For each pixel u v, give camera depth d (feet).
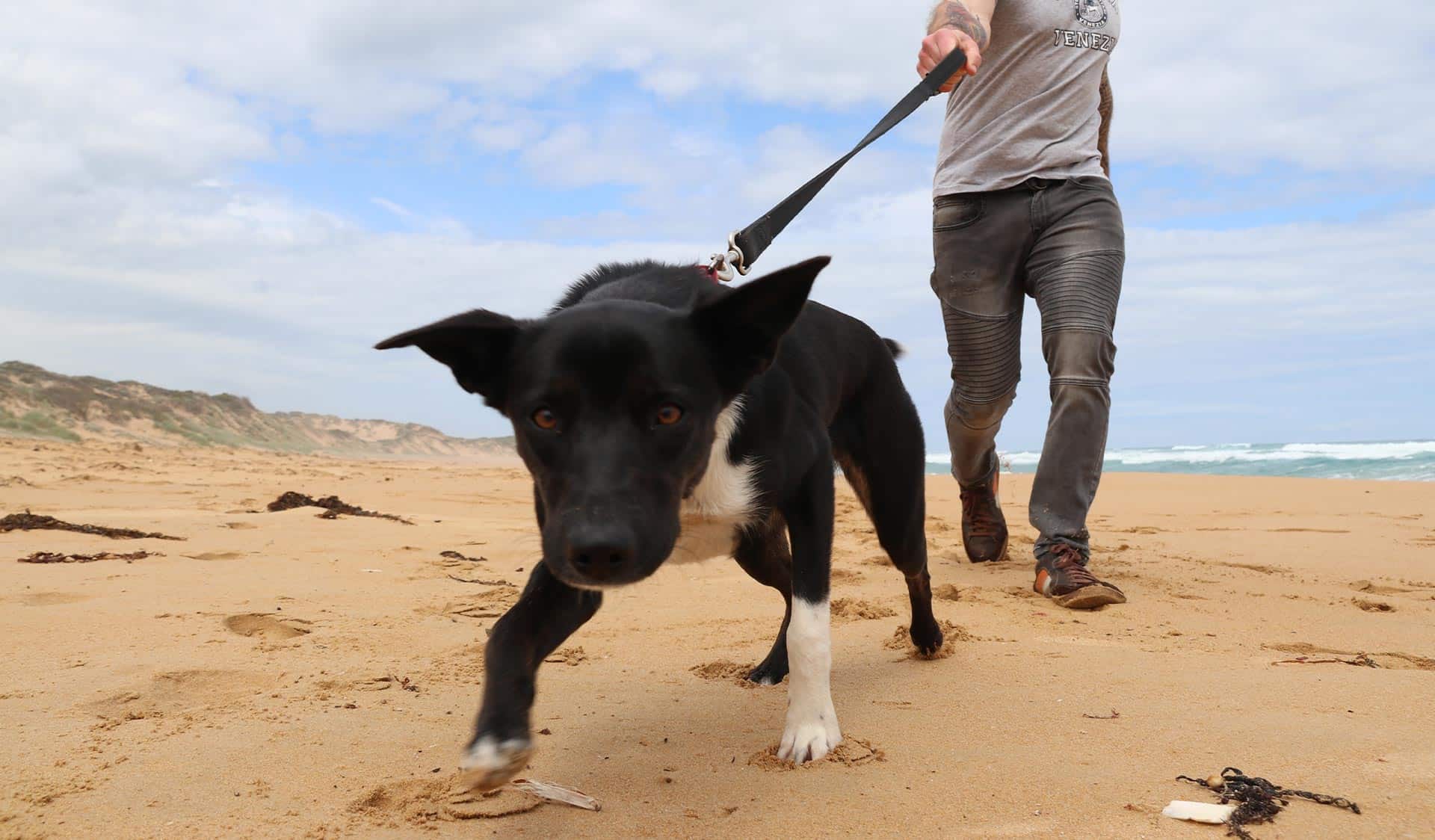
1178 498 41.34
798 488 9.43
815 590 9.11
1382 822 6.82
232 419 110.83
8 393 85.51
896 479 11.89
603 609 15.17
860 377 11.66
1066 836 6.82
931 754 8.60
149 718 9.55
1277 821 6.86
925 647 12.04
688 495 8.48
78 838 6.97
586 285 10.34
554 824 7.25
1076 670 11.41
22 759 8.39
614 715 9.93
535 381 7.81
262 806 7.51
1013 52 15.74
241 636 12.76
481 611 14.89
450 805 7.45
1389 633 13.57
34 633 12.57
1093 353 15.34
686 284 9.91
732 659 12.23
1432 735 8.66
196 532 22.52
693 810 7.47
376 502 35.76
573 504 7.40
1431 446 98.12
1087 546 15.85
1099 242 15.49
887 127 12.46
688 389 7.88
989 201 16.08
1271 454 100.17
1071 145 15.74
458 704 10.09
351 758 8.52
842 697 10.53
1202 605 15.48
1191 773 7.88
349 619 14.03
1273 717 9.29
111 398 94.02
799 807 7.47
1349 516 32.48
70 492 33.30
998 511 19.70
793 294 7.97
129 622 13.25
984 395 16.93
